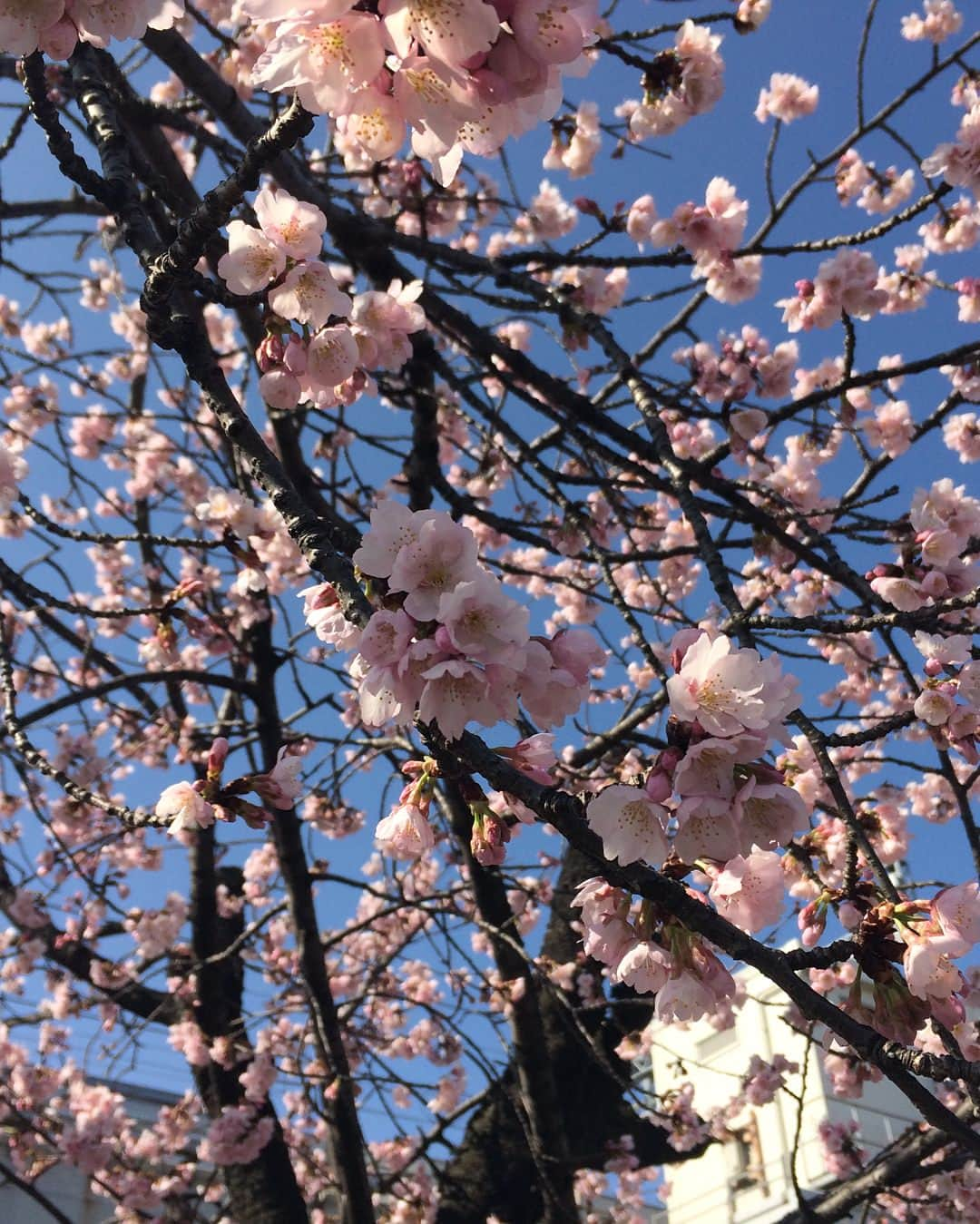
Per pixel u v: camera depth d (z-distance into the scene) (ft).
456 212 19.80
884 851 15.71
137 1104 26.48
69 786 7.63
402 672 4.29
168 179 13.44
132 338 22.38
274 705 17.46
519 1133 16.84
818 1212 15.29
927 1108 4.14
